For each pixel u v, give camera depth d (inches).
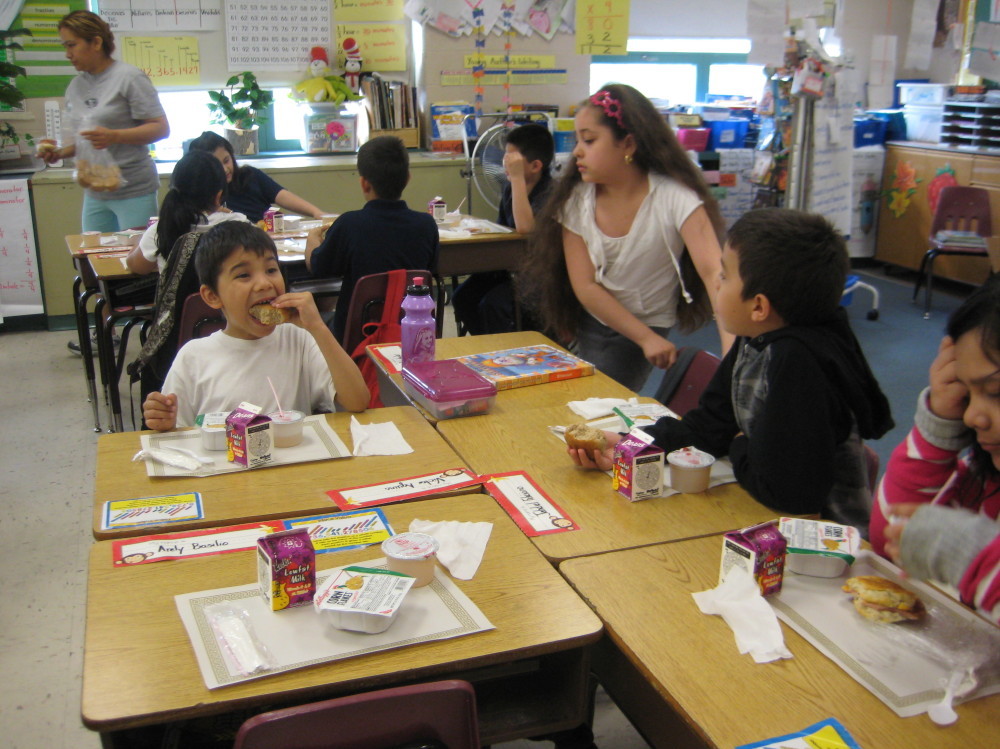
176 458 63.4
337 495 58.7
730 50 244.4
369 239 124.8
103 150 165.5
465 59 216.1
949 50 244.4
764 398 56.6
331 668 40.1
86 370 142.1
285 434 66.2
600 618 45.1
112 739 42.6
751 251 55.9
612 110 87.2
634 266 93.5
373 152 124.7
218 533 53.1
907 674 40.5
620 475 59.1
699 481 59.4
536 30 218.7
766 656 41.6
